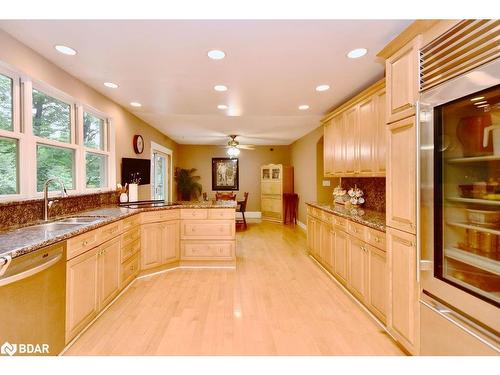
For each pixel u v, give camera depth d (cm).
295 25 185
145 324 222
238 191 862
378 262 221
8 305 140
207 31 193
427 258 156
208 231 371
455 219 140
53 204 255
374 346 194
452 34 140
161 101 375
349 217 275
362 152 309
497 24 118
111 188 375
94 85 309
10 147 218
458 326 137
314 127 567
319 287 302
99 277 230
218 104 388
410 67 173
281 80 293
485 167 125
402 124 180
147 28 189
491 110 119
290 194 763
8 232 187
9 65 202
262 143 821
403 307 181
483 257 127
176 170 804
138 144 466
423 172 155
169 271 357
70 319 189
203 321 228
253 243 519
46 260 163
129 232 296
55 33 196
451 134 140
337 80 293
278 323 225
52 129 269
